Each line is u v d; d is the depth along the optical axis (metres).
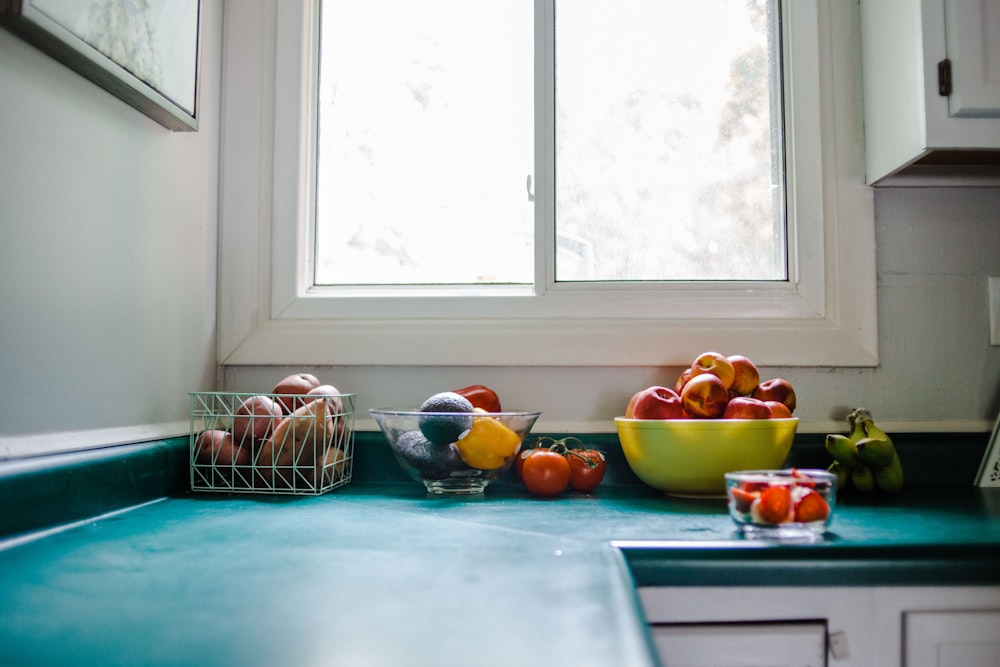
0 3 0.80
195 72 1.22
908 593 0.80
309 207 1.45
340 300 1.40
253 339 1.39
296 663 0.44
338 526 0.90
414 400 1.38
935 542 0.81
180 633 0.50
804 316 1.36
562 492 1.21
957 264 1.37
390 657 0.45
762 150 1.45
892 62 1.26
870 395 1.35
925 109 1.16
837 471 1.21
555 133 1.43
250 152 1.42
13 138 0.85
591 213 1.44
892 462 1.19
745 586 0.79
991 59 1.14
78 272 0.98
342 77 1.49
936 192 1.37
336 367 1.39
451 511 1.02
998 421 1.28
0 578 0.66
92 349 1.01
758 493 0.83
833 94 1.39
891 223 1.37
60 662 0.45
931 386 1.35
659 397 1.15
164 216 1.20
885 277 1.37
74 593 0.60
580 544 0.79
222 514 0.99
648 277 1.43
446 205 1.46
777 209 1.43
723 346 1.34
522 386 1.37
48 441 0.91
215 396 1.33
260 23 1.44
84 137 0.99
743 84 1.46
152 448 1.09
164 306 1.20
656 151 1.45
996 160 1.27
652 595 0.78
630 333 1.35
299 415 1.16
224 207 1.42
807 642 0.79
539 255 1.40
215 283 1.39
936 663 0.80
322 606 0.56
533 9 1.44
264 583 0.64
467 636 0.49
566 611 0.54
